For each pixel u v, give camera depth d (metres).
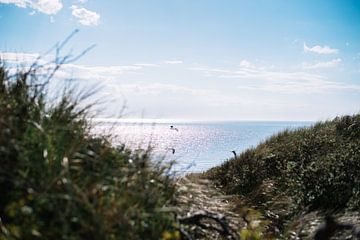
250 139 126.50
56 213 3.20
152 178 4.68
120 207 3.54
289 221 7.42
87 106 4.62
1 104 4.08
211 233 5.37
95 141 4.55
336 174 7.96
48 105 4.48
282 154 10.94
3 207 3.37
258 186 9.65
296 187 8.59
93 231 3.20
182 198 5.45
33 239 3.11
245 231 4.87
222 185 10.34
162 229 3.92
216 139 123.06
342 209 7.01
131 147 5.01
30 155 3.60
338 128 12.12
